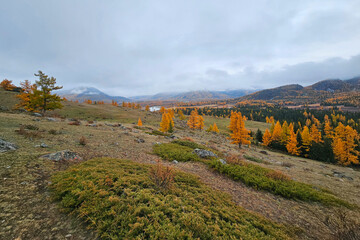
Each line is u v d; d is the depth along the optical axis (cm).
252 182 1068
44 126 1691
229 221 603
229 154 2247
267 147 5541
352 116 12206
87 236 436
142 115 9475
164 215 534
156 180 774
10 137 1066
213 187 937
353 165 3925
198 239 457
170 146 1881
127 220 489
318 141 5097
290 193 986
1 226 417
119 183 686
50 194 589
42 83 3031
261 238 529
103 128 2395
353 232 577
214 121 11862
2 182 588
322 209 860
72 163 910
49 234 425
